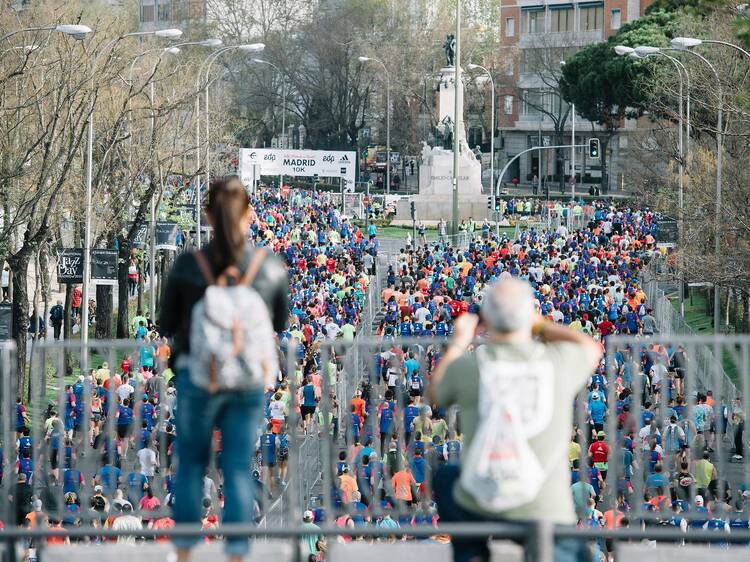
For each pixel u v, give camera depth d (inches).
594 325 4793.3
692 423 1518.2
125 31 5871.1
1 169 3814.0
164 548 863.1
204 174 6555.1
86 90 4035.4
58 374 1359.5
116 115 4960.6
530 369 774.5
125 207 5315.0
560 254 6481.3
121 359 1701.5
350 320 4955.7
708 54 6279.5
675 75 7332.7
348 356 1402.6
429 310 5054.1
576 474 2092.8
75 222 4781.0
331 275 5989.2
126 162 5177.2
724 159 4970.5
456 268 6171.3
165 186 6259.8
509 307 782.5
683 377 1605.6
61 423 1360.7
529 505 772.0
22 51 4205.2
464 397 779.4
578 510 1731.1
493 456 765.3
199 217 6107.3
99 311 5290.4
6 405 1122.0
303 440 1897.1
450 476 844.0
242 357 826.2
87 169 4261.8
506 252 6589.6
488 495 766.5
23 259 3932.1
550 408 771.4
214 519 1517.0
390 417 1453.0
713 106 4995.1
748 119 4643.2
